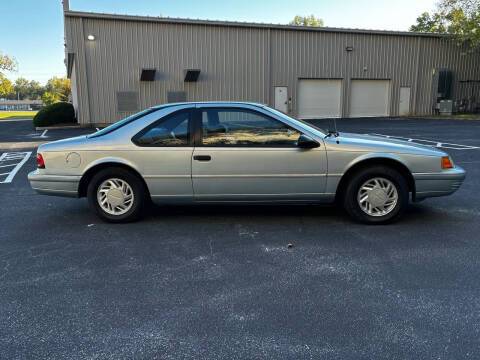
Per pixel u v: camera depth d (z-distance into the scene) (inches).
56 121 896.9
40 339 104.3
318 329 107.4
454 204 228.8
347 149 189.2
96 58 839.1
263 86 964.0
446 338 102.8
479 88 1157.7
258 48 944.9
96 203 199.5
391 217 192.9
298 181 190.9
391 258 154.3
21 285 135.0
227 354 97.6
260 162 189.5
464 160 377.4
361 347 99.6
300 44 975.0
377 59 1045.2
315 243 171.0
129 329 108.7
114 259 156.6
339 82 1027.3
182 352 98.6
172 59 888.3
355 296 125.2
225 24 906.1
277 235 181.3
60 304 122.3
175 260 154.9
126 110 874.1
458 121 896.9
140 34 858.8
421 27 1612.9
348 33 1007.6
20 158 446.6
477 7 1080.2
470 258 153.6
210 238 178.5
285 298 124.3
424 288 129.9
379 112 1076.5
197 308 119.0
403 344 100.6
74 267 149.3
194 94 916.0
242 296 126.0
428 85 1105.4
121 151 193.0
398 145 193.9
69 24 811.4
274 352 98.1
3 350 99.7
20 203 244.1
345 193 194.9
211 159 189.9
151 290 130.6
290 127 191.2
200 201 196.5
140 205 198.8
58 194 200.1
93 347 100.9
